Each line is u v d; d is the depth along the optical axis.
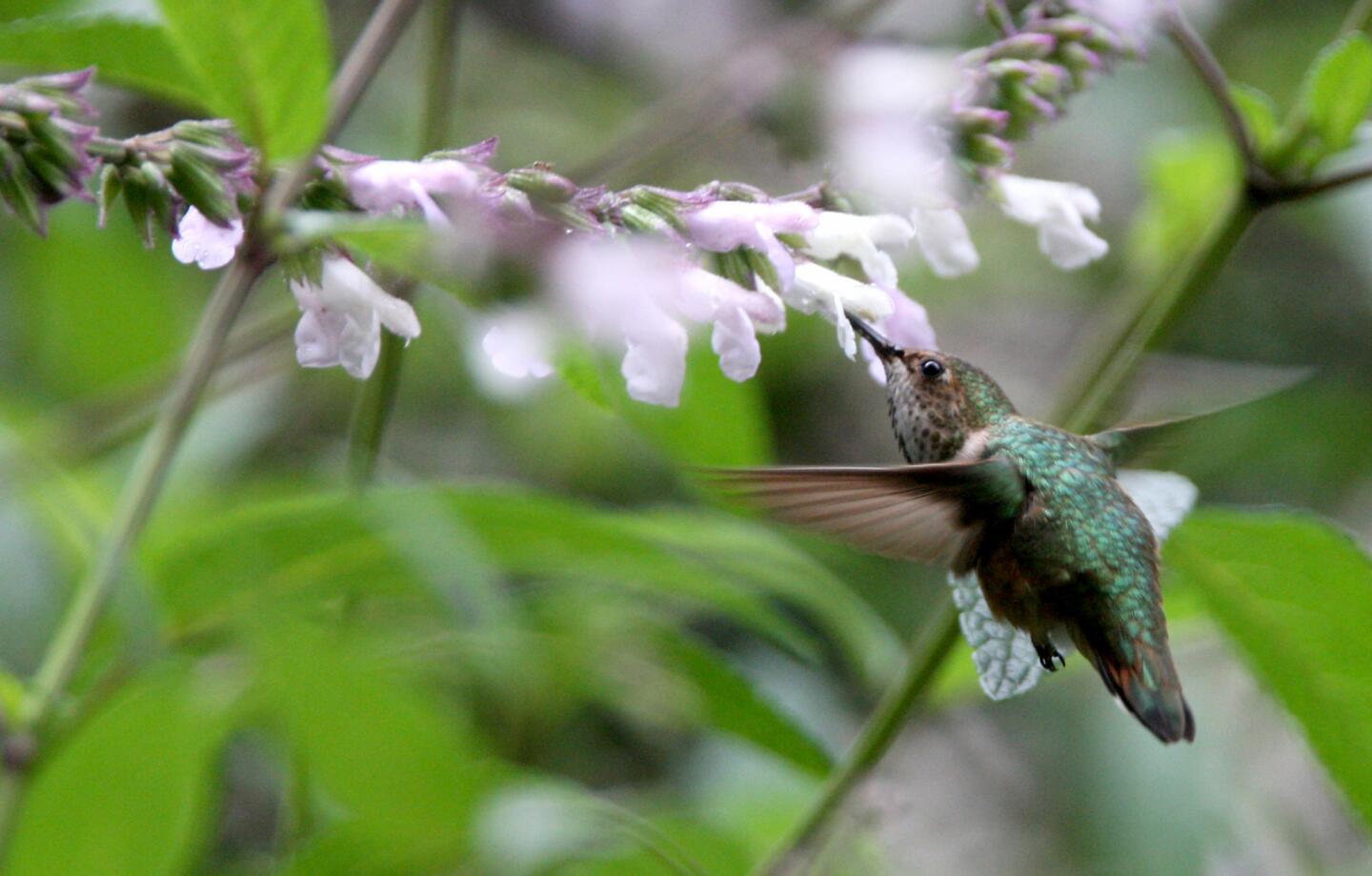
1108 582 2.24
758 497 2.21
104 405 2.32
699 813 2.31
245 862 2.35
